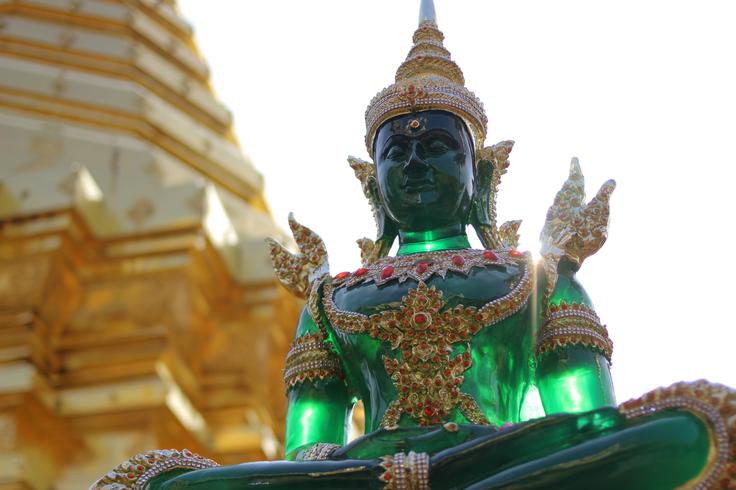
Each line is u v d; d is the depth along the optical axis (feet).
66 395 64.54
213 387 69.31
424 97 21.77
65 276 68.28
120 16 89.25
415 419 19.06
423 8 24.54
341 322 20.12
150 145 81.61
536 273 20.29
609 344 20.47
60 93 81.87
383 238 22.38
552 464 15.66
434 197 21.42
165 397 64.18
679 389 16.03
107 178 76.74
